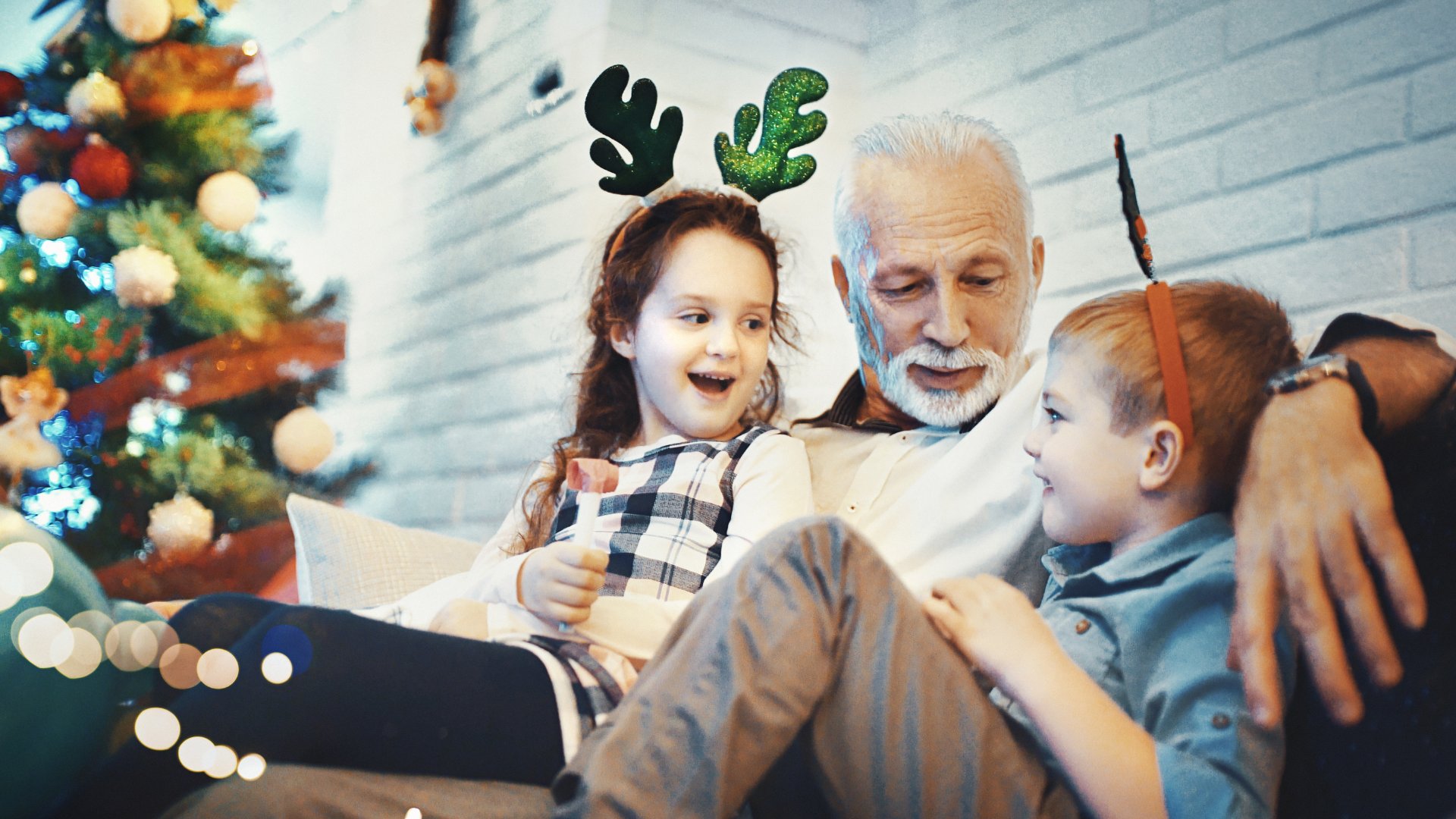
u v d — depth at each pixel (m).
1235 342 1.02
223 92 2.52
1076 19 1.71
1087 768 0.82
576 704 0.93
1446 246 1.25
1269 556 0.91
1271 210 1.43
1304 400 0.94
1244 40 1.50
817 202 2.00
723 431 1.38
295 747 0.82
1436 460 0.90
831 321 1.92
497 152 2.50
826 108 2.03
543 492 1.49
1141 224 1.12
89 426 2.37
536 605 1.07
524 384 2.28
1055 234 1.68
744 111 1.49
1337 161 1.37
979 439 1.26
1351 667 0.88
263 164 2.60
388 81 2.91
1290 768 0.88
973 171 1.33
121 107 2.38
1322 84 1.40
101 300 2.39
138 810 0.78
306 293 2.71
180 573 2.40
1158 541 1.01
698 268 1.36
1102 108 1.66
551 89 2.34
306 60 3.08
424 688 0.88
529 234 2.36
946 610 0.91
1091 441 1.05
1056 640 0.91
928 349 1.33
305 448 2.47
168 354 2.47
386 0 2.93
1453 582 0.85
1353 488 0.90
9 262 2.32
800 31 2.08
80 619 0.84
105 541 2.34
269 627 0.86
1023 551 1.20
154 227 2.38
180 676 0.85
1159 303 1.05
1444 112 1.28
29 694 0.79
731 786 0.77
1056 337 1.11
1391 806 0.83
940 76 1.91
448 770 0.87
